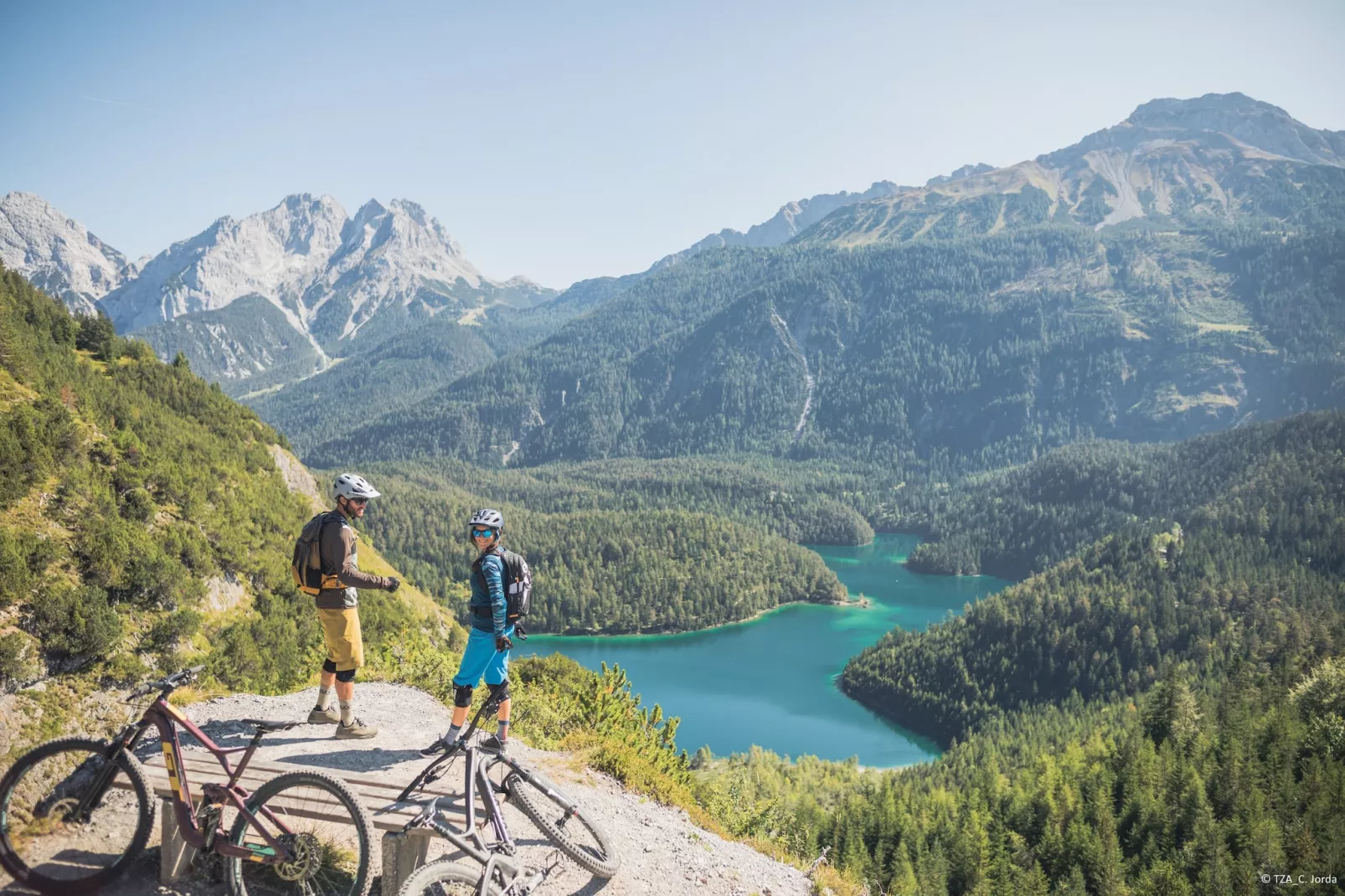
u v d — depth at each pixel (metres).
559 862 7.86
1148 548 195.62
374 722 10.27
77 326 89.31
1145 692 140.88
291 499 78.62
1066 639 159.38
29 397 50.22
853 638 192.12
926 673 157.75
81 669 28.14
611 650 180.50
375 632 64.06
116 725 20.59
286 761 8.38
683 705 144.25
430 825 6.16
